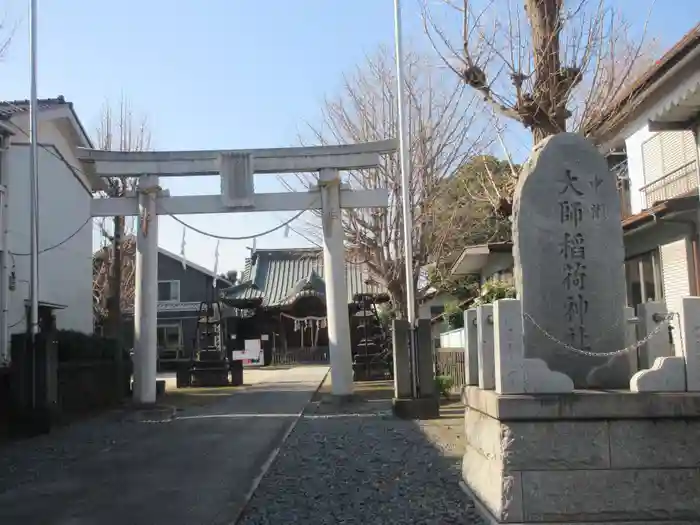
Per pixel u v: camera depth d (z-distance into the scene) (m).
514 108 10.38
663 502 5.70
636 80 13.38
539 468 5.76
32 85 14.37
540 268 6.89
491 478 6.14
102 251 30.92
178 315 44.03
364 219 24.64
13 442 12.36
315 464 9.52
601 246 6.93
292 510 7.11
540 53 9.98
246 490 8.06
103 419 15.50
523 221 6.94
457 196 23.92
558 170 7.00
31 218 14.01
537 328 6.82
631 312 7.39
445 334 22.91
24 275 18.08
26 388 13.45
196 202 16.73
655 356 6.73
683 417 5.75
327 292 16.91
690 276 14.35
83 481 8.88
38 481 8.95
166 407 16.22
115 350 19.19
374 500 7.39
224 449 11.06
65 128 21.03
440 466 9.01
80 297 22.25
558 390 5.89
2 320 16.33
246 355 39.44
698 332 5.88
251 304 41.00
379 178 23.81
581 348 6.82
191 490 8.15
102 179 23.86
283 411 16.17
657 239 15.82
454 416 14.03
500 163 22.88
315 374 30.48
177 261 45.16
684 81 12.48
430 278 27.75
